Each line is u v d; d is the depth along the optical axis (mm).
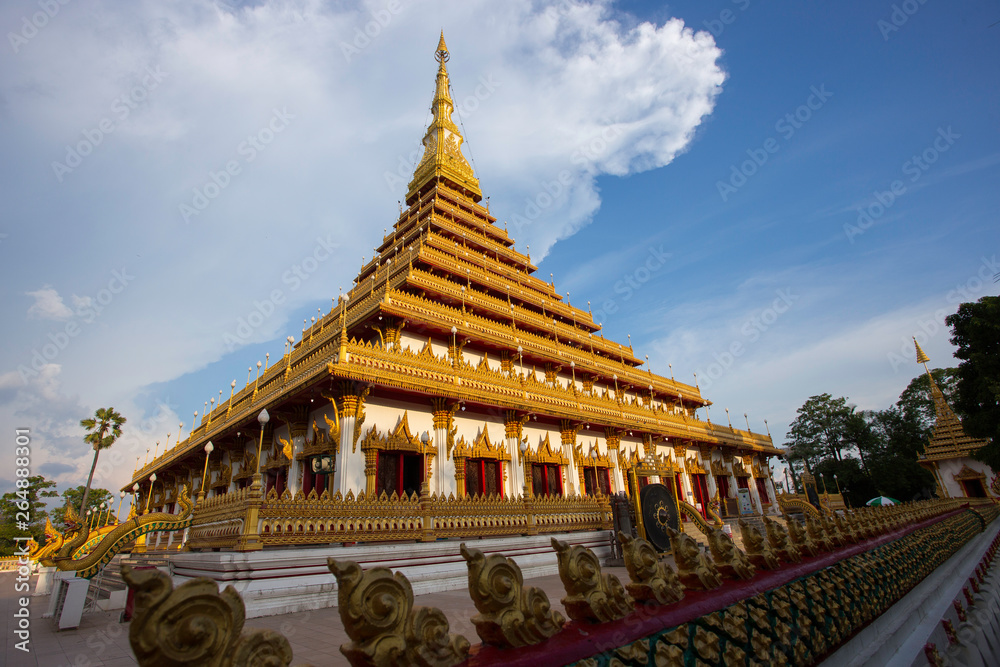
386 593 2266
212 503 14297
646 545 3609
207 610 1876
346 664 6578
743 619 3553
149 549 25094
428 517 15414
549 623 2643
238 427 26594
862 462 61969
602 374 37750
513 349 31125
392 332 25656
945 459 42781
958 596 7773
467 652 2379
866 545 6633
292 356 30281
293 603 11367
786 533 5230
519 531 18016
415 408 23359
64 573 14250
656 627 2938
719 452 43469
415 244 33594
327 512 13367
